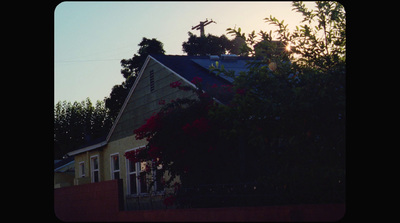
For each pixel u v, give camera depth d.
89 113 37.25
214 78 16.09
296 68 11.29
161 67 17.28
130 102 19.17
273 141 9.84
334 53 11.77
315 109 9.77
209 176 11.67
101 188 10.48
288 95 10.14
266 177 9.72
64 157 36.38
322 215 8.16
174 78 16.45
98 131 36.78
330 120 9.96
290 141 9.52
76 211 11.45
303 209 8.12
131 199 17.94
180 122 11.95
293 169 9.55
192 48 34.84
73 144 36.53
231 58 18.47
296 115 9.77
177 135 11.86
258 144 10.20
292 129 9.90
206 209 8.52
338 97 9.79
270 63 11.50
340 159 10.04
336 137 10.06
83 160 23.59
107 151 20.98
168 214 8.88
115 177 20.36
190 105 12.73
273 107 9.72
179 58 18.16
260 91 10.76
